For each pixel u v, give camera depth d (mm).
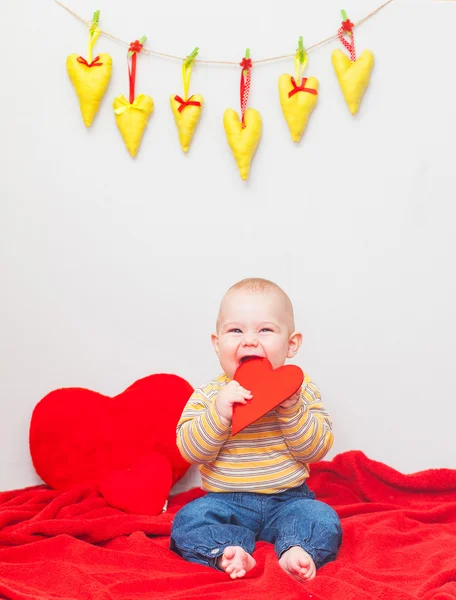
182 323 1918
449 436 1915
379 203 1905
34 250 1895
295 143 1900
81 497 1711
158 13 1891
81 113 1892
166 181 1909
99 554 1365
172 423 1821
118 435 1817
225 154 1903
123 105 1866
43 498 1710
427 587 1176
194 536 1321
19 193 1891
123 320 1912
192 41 1895
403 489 1806
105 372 1908
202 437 1374
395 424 1912
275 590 1146
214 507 1378
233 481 1424
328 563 1292
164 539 1527
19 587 1166
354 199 1903
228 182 1907
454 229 1906
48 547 1386
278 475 1427
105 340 1909
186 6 1892
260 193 1906
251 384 1343
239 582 1197
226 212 1910
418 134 1900
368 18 1885
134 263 1913
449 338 1909
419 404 1913
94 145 1899
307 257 1907
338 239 1907
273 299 1425
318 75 1892
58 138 1895
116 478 1725
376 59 1890
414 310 1908
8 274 1888
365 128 1896
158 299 1917
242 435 1435
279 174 1903
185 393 1842
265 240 1911
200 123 1899
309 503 1369
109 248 1909
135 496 1690
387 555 1386
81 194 1903
